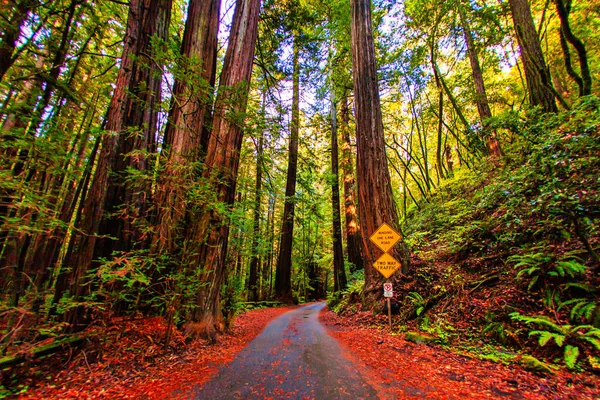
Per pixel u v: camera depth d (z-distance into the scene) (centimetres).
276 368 376
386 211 791
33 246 559
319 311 1244
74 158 499
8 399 277
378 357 418
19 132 368
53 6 544
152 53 547
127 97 523
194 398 284
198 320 534
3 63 445
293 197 1551
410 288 676
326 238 2789
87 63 767
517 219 534
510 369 328
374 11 1323
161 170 465
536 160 457
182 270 477
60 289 433
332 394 289
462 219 867
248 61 725
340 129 1905
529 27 792
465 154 1864
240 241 942
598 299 369
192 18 703
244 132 690
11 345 319
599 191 376
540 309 414
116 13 711
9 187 324
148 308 522
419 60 1376
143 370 368
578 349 320
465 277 592
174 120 639
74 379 330
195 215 543
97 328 398
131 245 522
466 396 274
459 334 461
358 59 937
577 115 512
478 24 1215
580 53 624
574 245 452
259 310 1293
